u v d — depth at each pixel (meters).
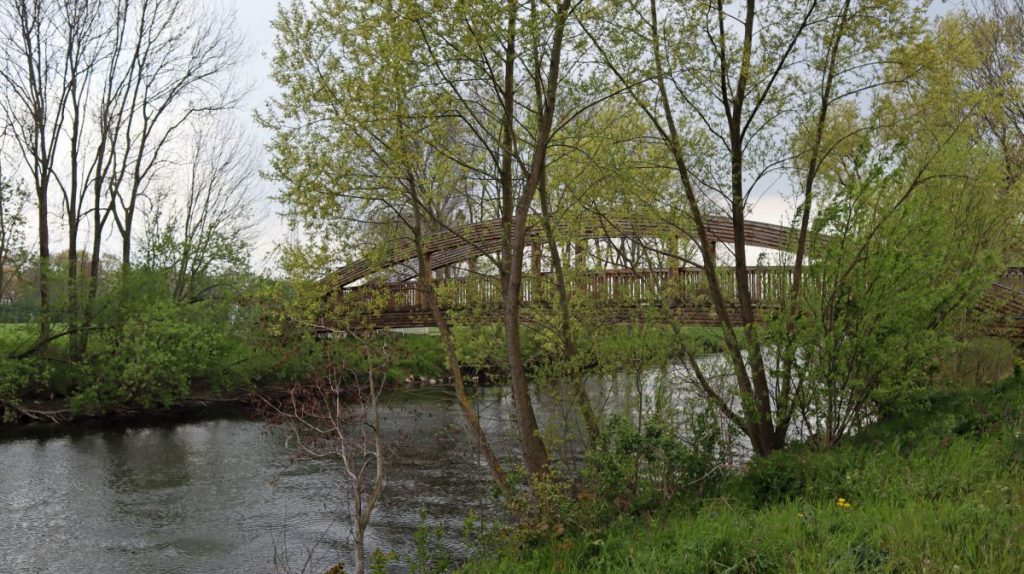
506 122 8.88
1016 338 11.75
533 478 7.54
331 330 9.47
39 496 12.73
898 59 9.45
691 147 9.91
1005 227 11.84
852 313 8.45
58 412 19.59
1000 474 6.78
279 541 10.36
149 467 14.73
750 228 17.30
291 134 8.58
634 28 9.04
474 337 11.36
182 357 20.45
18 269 20.16
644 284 10.42
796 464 7.74
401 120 8.45
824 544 5.05
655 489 8.03
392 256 10.30
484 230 11.30
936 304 8.54
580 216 10.64
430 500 11.73
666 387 9.26
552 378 10.27
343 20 8.30
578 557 6.17
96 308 21.00
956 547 4.75
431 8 7.72
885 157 8.20
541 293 11.00
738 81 9.62
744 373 9.57
